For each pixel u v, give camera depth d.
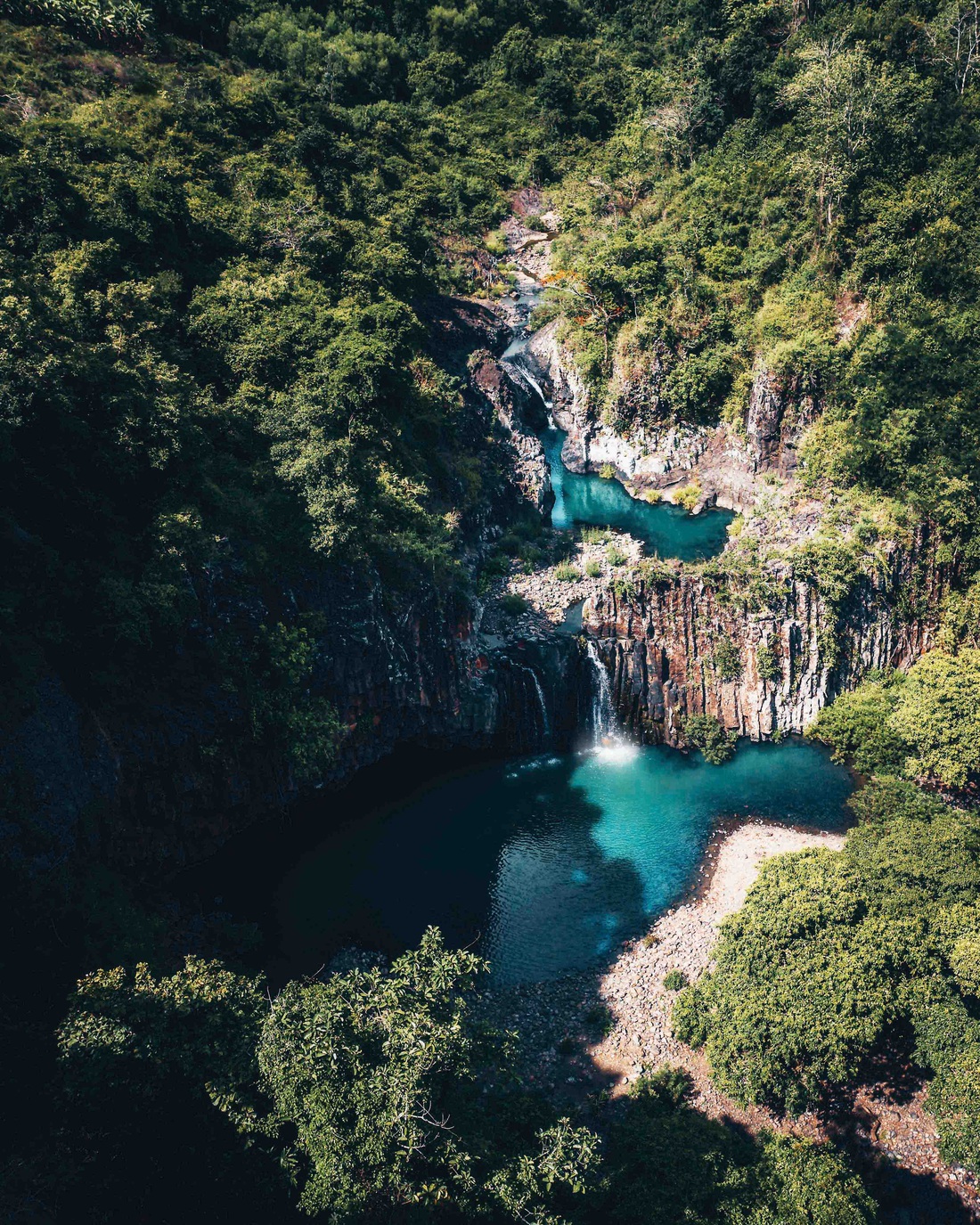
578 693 79.38
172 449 61.56
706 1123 47.00
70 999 38.62
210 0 132.50
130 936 46.91
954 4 113.94
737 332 103.94
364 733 69.50
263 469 68.75
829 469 90.94
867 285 98.25
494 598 85.56
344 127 130.88
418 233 116.25
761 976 51.12
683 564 84.56
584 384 110.00
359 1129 33.78
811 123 108.50
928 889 55.62
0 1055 35.88
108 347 66.50
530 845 68.31
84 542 55.56
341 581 67.31
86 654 53.06
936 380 89.69
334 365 79.19
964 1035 47.97
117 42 114.06
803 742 79.75
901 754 73.75
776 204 107.81
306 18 149.00
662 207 120.50
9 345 57.41
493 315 117.19
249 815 61.69
